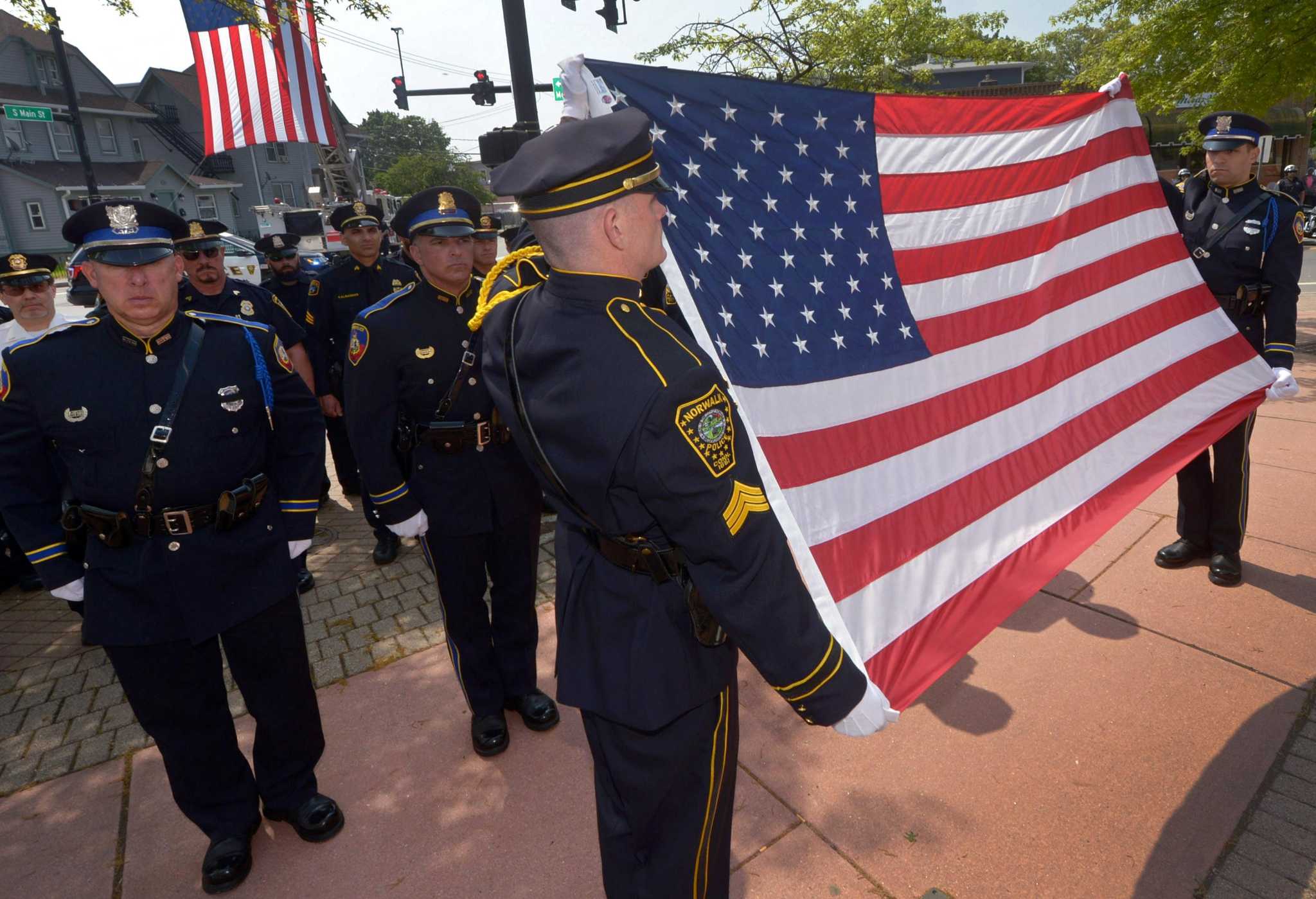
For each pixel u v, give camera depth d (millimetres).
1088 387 2701
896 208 2285
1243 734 2580
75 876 2324
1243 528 3455
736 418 1370
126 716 3111
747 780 2516
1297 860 2102
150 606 2086
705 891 1607
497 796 2562
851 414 2053
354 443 2586
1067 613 3357
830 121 2180
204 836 2471
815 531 1897
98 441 2018
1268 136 4250
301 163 44031
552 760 2730
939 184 2428
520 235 1965
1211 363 3105
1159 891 2045
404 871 2279
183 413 2070
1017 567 2152
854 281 2141
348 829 2447
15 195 32688
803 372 1981
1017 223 2586
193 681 2211
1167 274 3121
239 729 2980
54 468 2160
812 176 2123
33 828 2514
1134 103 3121
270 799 2426
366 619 3777
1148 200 3117
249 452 2189
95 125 37031
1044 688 2873
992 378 2422
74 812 2578
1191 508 3609
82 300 4887
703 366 1330
